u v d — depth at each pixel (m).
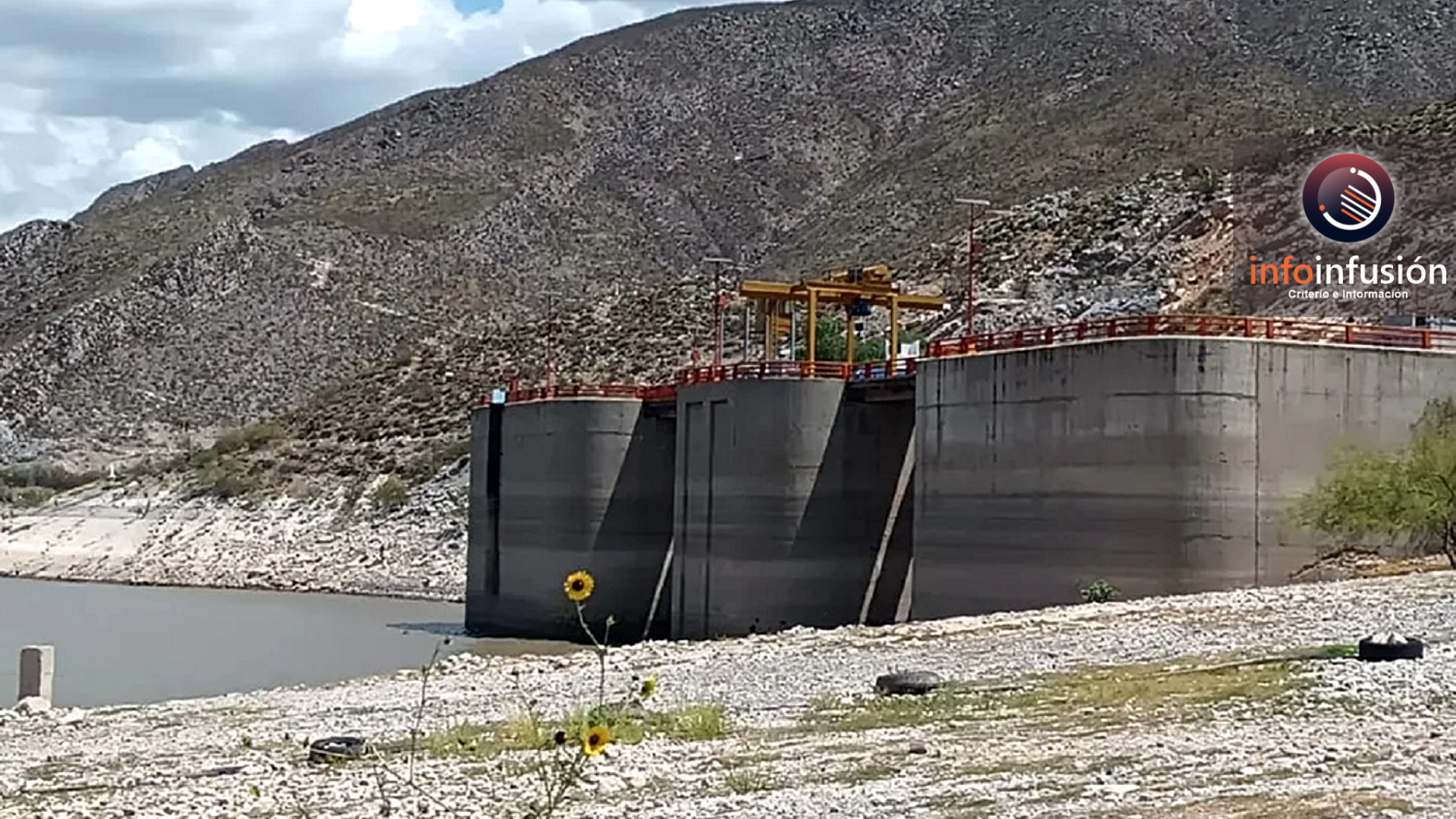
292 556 121.81
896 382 64.38
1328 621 37.81
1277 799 17.98
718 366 73.81
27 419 185.00
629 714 28.72
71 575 128.62
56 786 26.55
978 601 57.25
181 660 67.94
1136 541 52.69
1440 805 17.27
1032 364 56.00
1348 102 191.62
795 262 179.12
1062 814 18.05
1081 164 167.25
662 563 77.06
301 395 188.25
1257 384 52.69
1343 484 51.31
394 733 31.58
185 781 26.03
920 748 24.00
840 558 65.81
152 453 174.75
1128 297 110.44
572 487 77.38
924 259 137.25
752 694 34.09
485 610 82.31
